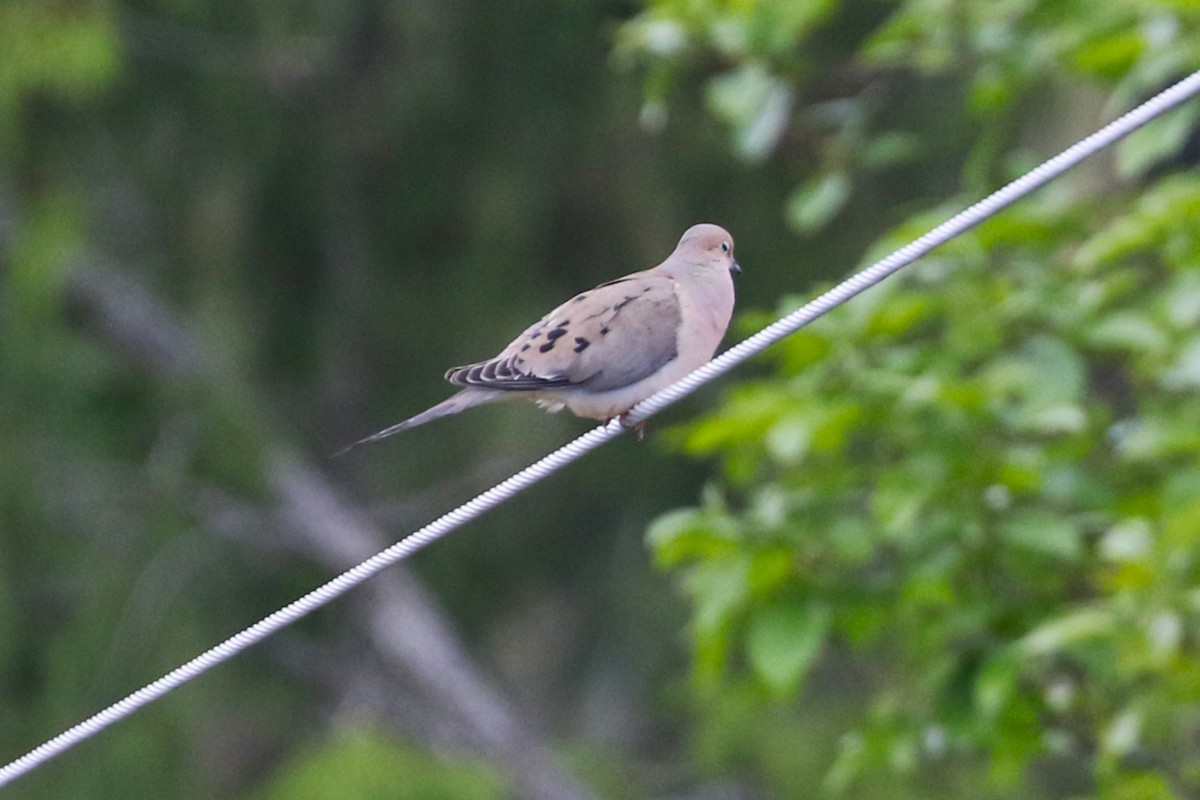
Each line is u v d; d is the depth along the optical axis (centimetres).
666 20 1020
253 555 1766
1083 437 922
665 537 863
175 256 1712
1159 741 917
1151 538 821
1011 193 609
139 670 1644
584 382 857
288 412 1819
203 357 1694
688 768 1761
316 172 1705
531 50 1650
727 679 1060
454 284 1741
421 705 1825
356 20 1650
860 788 1580
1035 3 993
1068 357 889
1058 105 1462
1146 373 913
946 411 872
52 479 1659
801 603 863
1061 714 904
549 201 1706
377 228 1741
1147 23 919
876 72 1483
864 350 919
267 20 1627
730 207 1678
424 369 1800
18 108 1509
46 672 1631
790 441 834
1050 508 909
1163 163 1548
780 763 1659
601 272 1728
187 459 1694
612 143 1675
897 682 1086
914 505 838
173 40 1609
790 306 903
